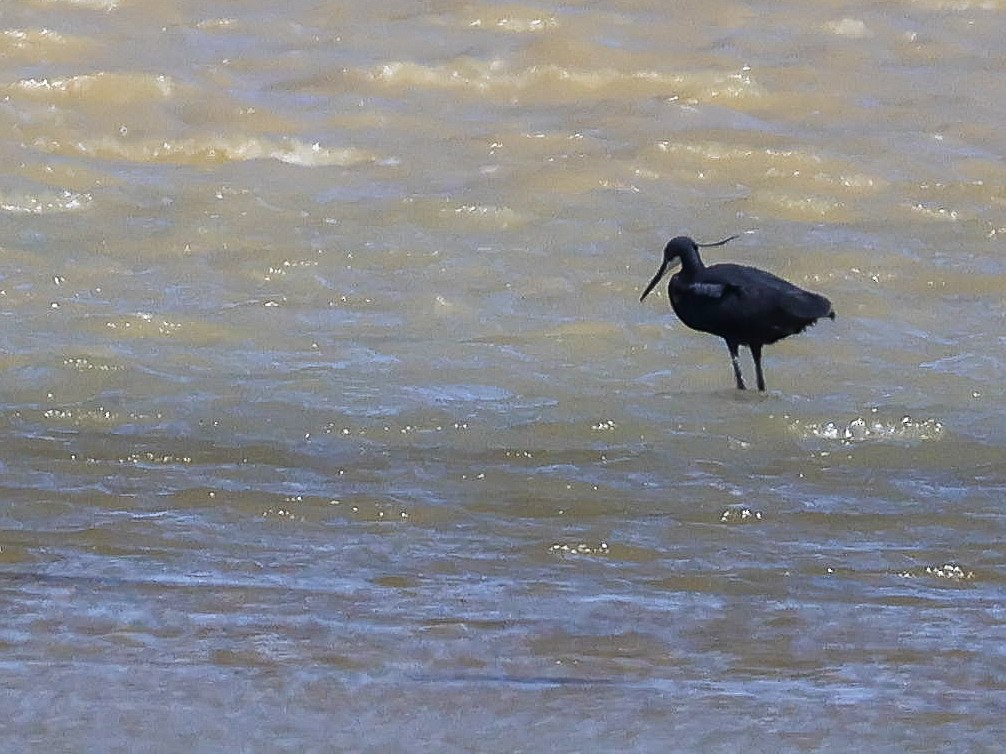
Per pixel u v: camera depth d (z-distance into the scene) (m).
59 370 15.70
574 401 15.28
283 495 12.40
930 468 13.59
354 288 18.72
